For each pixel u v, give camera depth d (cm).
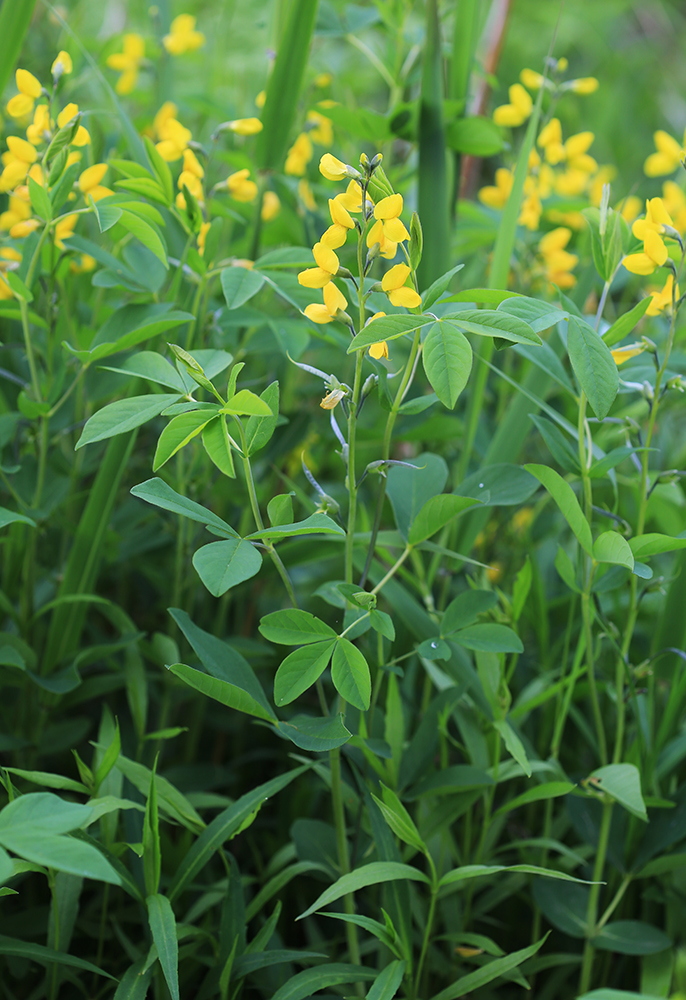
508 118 174
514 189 154
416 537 141
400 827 140
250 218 172
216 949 144
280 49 156
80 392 159
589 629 146
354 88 259
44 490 156
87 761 162
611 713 163
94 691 154
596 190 192
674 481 144
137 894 139
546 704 158
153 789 138
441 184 159
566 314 134
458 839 159
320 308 135
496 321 131
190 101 185
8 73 158
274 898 157
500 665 147
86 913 153
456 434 161
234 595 165
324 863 149
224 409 132
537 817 161
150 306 150
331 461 182
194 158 151
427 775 147
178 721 167
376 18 177
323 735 137
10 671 152
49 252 150
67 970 145
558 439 146
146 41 192
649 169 174
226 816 142
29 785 154
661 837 149
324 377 135
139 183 149
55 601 151
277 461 166
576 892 151
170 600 162
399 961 140
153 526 166
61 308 158
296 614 134
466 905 151
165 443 133
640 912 155
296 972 155
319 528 132
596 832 150
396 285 133
